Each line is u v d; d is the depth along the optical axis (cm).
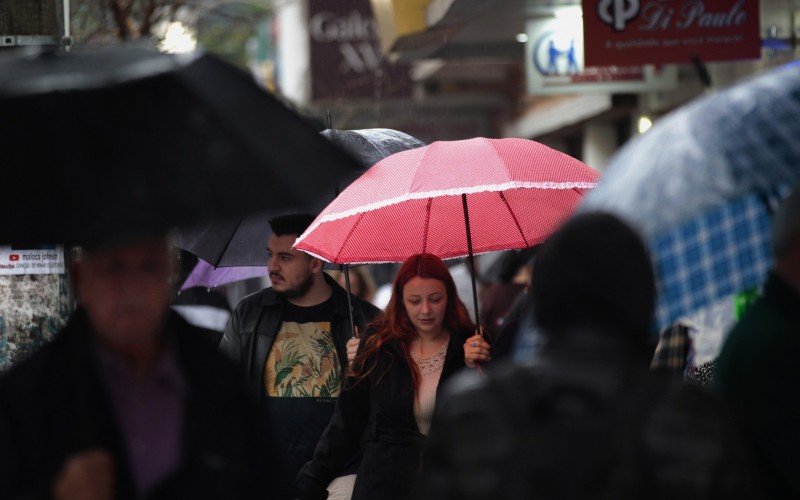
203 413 674
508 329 1178
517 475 568
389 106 4769
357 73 4731
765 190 705
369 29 4725
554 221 1287
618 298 590
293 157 632
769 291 708
